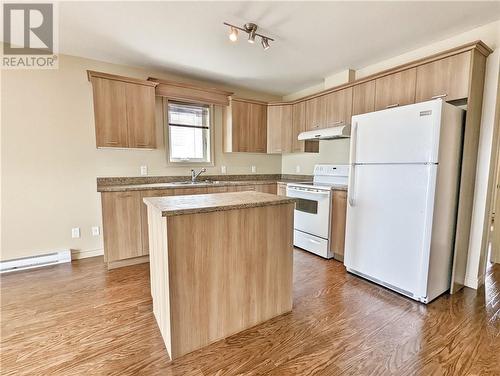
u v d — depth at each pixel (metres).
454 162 2.16
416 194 2.09
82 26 2.31
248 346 1.65
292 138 4.11
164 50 2.80
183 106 3.77
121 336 1.72
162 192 3.05
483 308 2.07
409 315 1.97
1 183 2.69
